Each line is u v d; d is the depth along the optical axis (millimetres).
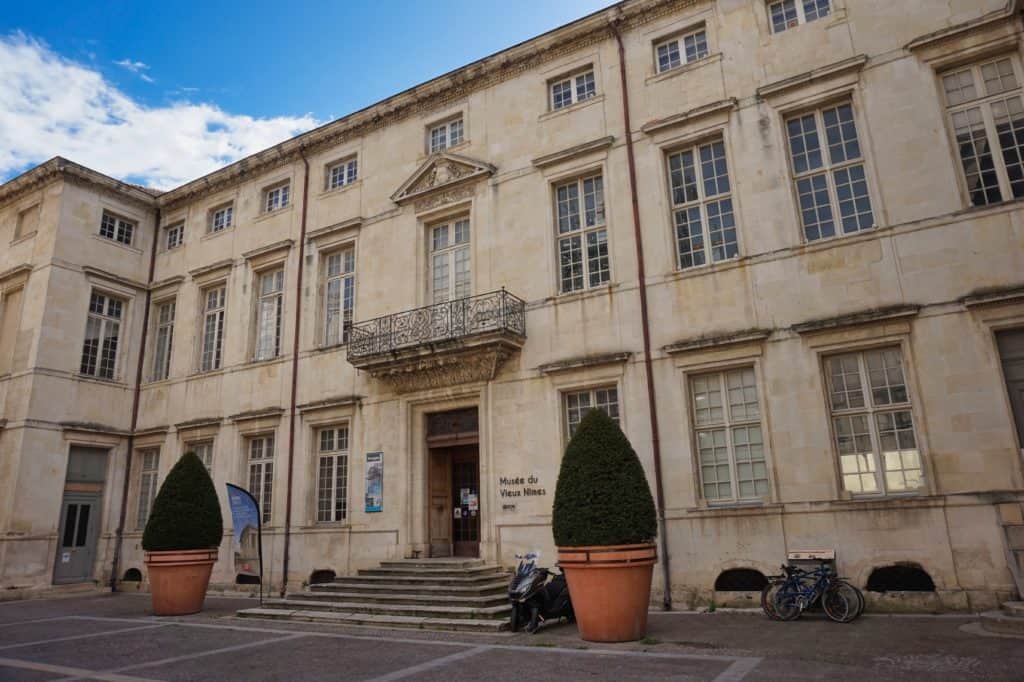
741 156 14000
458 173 17391
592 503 9883
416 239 17672
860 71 13195
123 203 22734
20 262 21562
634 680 7270
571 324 14953
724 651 8609
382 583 14000
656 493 13273
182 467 15094
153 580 14367
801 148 13742
